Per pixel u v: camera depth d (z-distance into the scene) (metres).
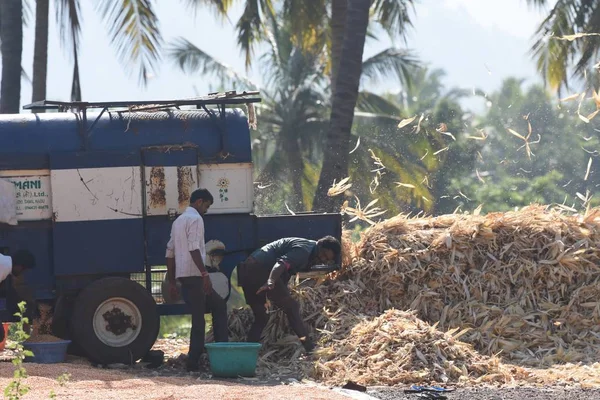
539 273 23.56
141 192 22.28
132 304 21.78
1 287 22.00
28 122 22.28
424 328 20.48
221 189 22.75
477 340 22.36
